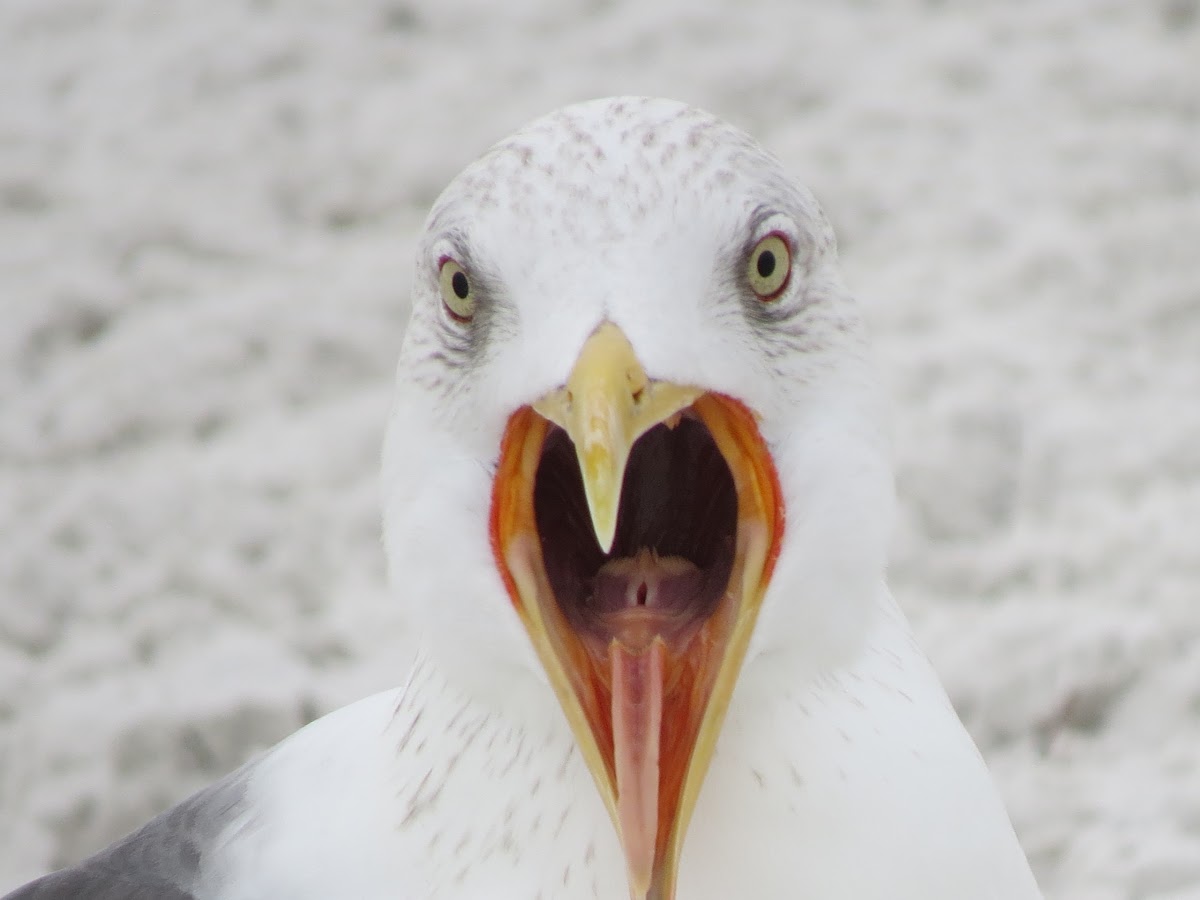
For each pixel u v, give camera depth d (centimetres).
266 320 1342
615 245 479
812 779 497
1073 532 1090
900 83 1558
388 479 513
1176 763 949
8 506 1186
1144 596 1044
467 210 495
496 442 488
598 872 498
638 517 545
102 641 1073
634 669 486
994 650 1003
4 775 998
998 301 1298
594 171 486
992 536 1099
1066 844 904
